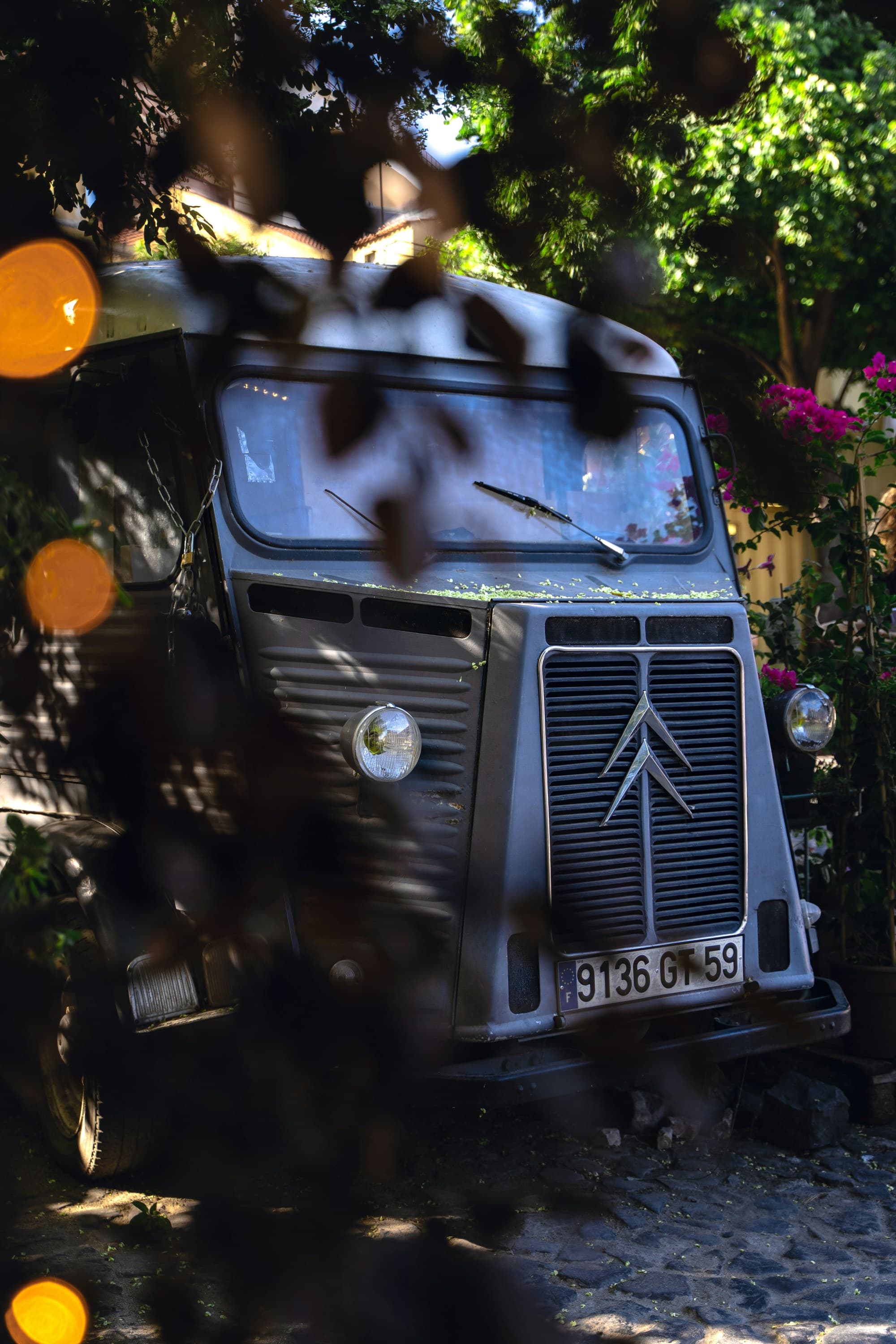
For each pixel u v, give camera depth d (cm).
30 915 377
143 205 342
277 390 389
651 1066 370
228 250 365
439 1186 384
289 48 277
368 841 357
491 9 255
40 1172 407
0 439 426
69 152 325
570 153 258
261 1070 358
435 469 400
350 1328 299
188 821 379
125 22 308
